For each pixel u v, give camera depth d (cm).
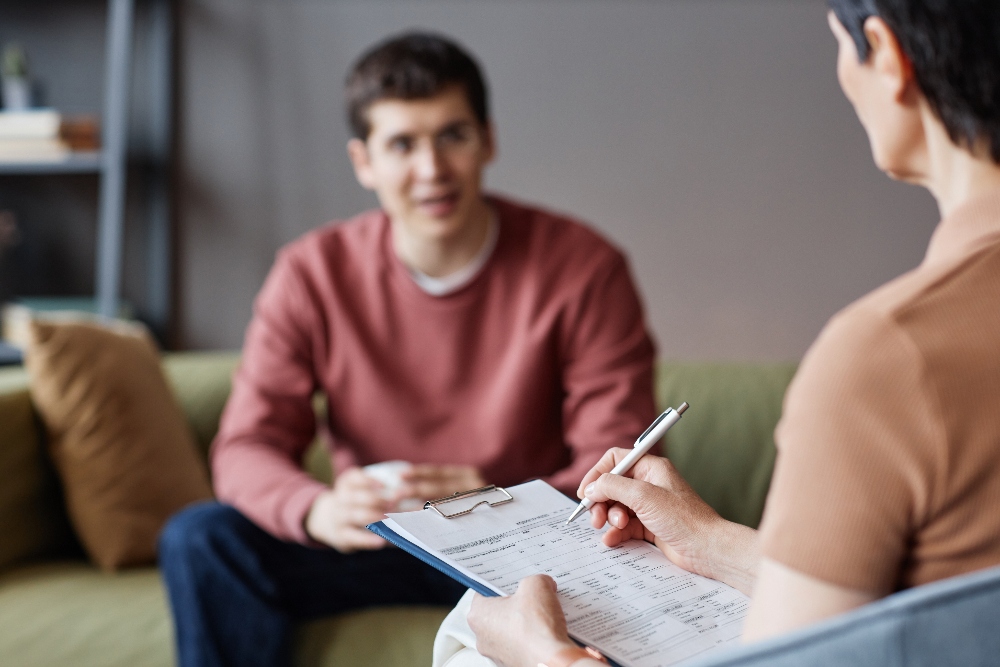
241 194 247
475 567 74
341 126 242
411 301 155
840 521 52
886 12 55
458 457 155
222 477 151
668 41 226
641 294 232
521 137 235
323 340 159
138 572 167
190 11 246
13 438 166
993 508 51
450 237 152
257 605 132
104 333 181
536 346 152
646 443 83
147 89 249
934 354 50
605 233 233
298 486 141
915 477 51
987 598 50
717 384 179
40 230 250
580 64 231
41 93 243
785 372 180
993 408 50
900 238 219
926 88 55
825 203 222
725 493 163
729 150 225
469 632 78
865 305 53
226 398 201
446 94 146
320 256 161
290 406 159
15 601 152
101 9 250
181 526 139
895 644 49
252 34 244
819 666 50
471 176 150
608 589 74
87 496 168
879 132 59
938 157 57
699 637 68
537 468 154
